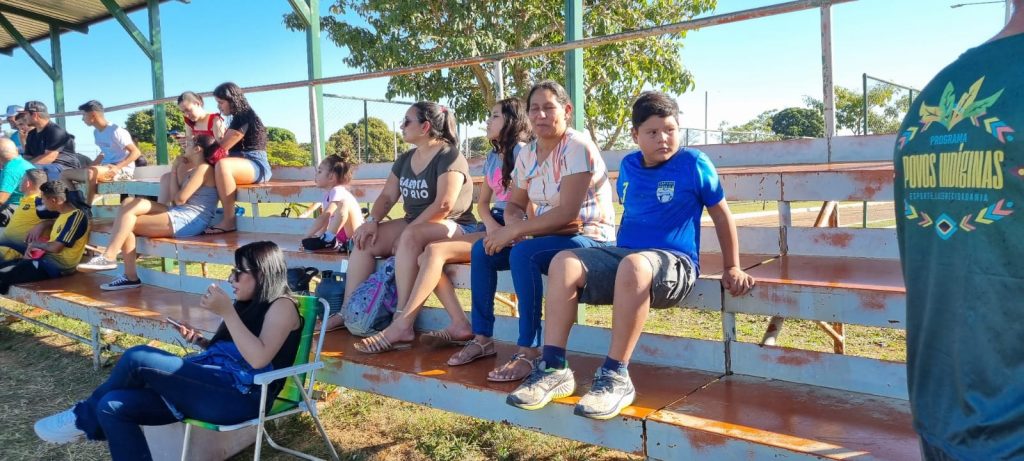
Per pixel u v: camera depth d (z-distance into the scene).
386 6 11.35
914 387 1.39
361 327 3.66
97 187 7.46
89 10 10.66
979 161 1.21
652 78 12.35
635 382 2.86
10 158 7.41
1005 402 1.18
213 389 3.01
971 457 1.23
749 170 4.05
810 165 4.39
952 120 1.27
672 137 2.78
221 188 5.96
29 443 3.86
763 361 2.84
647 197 2.86
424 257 3.47
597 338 3.33
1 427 4.09
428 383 3.02
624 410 2.53
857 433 2.24
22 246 6.32
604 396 2.49
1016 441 1.16
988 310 1.20
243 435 3.72
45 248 5.94
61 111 11.69
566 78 4.91
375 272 3.96
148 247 5.63
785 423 2.35
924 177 1.33
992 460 1.20
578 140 3.06
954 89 1.28
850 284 2.67
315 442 3.78
